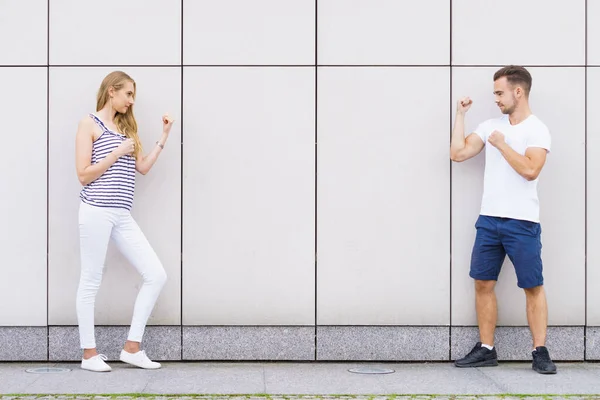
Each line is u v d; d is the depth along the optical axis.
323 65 5.84
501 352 5.87
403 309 5.85
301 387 5.04
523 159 5.36
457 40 5.86
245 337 5.83
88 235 5.34
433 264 5.86
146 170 5.60
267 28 5.84
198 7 5.83
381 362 5.84
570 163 5.86
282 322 5.84
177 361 5.84
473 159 5.86
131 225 5.49
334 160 5.84
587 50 5.86
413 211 5.85
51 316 5.83
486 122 5.71
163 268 5.62
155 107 5.83
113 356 5.82
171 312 5.83
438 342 5.85
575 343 5.85
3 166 5.82
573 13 5.86
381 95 5.85
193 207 5.84
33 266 5.82
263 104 5.84
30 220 5.82
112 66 5.84
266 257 5.84
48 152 5.83
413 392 4.92
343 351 5.83
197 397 4.75
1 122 5.81
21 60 5.82
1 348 5.82
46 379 5.23
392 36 5.86
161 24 5.84
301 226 5.84
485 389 5.00
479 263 5.64
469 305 5.86
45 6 5.81
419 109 5.85
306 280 5.84
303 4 5.84
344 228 5.85
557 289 5.87
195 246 5.83
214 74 5.84
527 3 5.86
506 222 5.51
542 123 5.53
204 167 5.84
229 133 5.84
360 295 5.84
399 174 5.85
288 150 5.84
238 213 5.84
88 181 5.32
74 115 5.83
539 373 5.49
